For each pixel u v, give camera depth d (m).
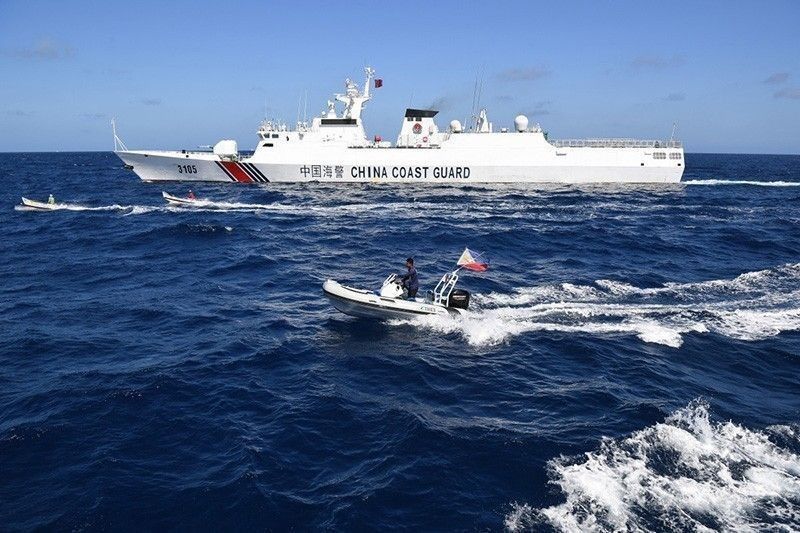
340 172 65.25
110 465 10.02
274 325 17.86
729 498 8.91
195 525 8.55
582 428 11.26
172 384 13.31
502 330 17.05
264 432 11.25
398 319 17.92
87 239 33.25
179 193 58.97
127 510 8.84
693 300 20.30
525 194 59.59
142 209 46.91
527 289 21.83
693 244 32.66
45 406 12.17
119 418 11.74
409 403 12.55
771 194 66.00
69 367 14.41
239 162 65.56
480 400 12.70
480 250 30.67
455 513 8.80
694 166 162.75
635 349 15.62
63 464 10.07
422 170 65.06
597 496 9.03
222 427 11.45
